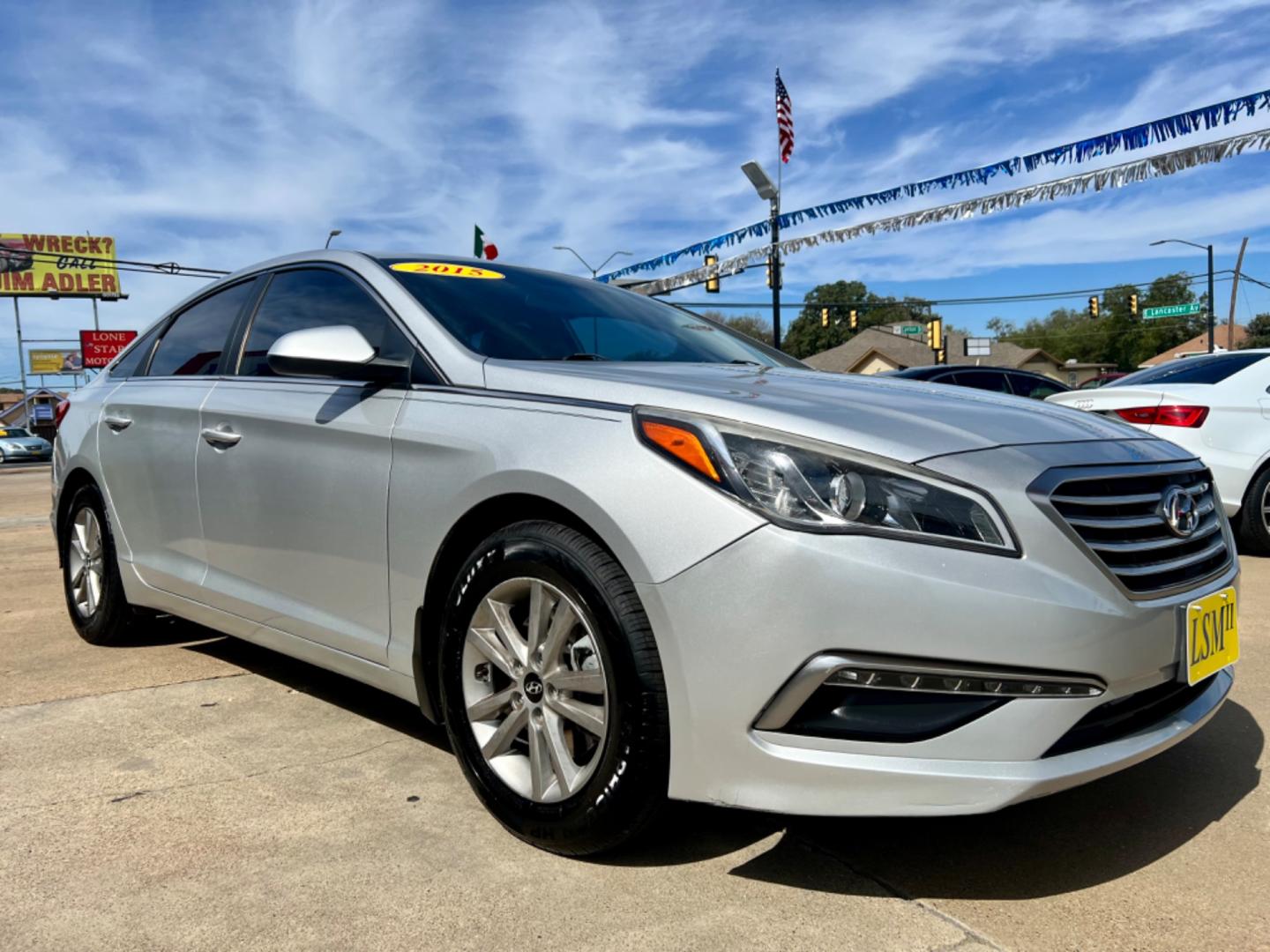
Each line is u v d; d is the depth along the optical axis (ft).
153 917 6.56
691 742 6.64
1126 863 7.37
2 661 12.74
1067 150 27.48
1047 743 6.38
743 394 7.47
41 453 105.91
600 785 6.98
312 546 9.55
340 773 8.98
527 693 7.58
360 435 9.04
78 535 13.85
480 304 10.09
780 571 6.35
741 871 7.20
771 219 36.81
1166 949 6.22
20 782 8.75
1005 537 6.43
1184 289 257.75
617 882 7.03
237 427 10.53
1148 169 26.17
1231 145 24.34
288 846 7.55
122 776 8.90
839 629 6.27
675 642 6.63
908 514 6.42
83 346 154.20
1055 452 7.08
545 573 7.34
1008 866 7.32
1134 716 7.12
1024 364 217.15
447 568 8.34
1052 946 6.25
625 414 7.32
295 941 6.29
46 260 202.18
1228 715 10.61
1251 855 7.48
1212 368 21.29
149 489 11.98
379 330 9.73
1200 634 7.25
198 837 7.70
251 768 9.10
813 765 6.38
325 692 11.41
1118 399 21.79
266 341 11.03
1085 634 6.39
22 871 7.16
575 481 7.14
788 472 6.56
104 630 13.21
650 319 11.73
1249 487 20.54
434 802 8.37
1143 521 7.08
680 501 6.72
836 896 6.86
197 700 11.10
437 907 6.69
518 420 7.89
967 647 6.21
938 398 8.25
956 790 6.26
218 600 10.85
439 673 8.19
